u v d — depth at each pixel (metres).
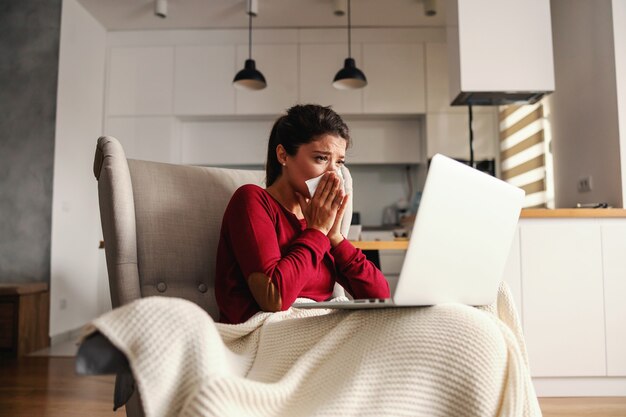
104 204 1.28
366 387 0.80
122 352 0.72
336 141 1.29
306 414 0.80
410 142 5.42
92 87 5.03
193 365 0.72
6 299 3.75
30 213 4.29
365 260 1.34
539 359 2.59
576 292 2.62
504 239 0.98
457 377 0.79
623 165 3.03
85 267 4.84
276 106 5.24
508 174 4.95
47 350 3.98
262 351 0.98
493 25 3.36
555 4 3.89
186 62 5.29
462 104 3.70
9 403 2.43
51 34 4.39
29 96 4.36
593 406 2.37
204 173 1.49
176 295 1.34
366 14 5.00
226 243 1.26
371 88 5.23
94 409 2.33
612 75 3.11
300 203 1.34
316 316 0.97
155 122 5.24
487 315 0.90
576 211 2.62
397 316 0.87
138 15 5.02
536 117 4.27
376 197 5.76
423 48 5.27
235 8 4.91
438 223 0.84
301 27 5.29
